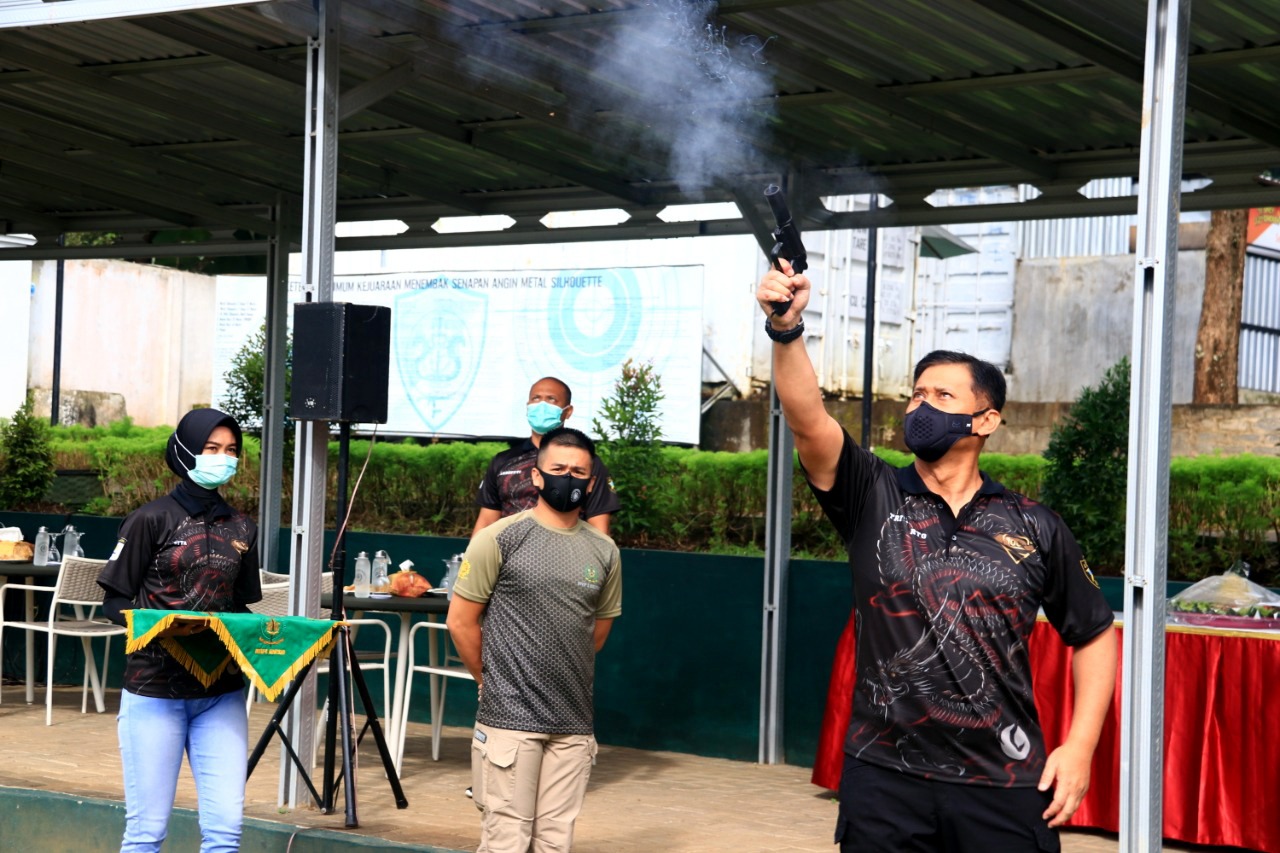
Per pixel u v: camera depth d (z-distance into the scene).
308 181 5.45
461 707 8.34
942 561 2.96
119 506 11.53
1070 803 2.91
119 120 7.50
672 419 12.52
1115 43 5.39
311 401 5.40
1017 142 6.82
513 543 4.27
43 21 5.40
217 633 4.16
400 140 7.43
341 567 5.50
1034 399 13.61
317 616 5.52
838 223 7.55
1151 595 3.97
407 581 6.75
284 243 8.93
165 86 6.93
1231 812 5.52
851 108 6.40
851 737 3.04
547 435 4.36
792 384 2.94
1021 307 13.63
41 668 9.52
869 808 2.97
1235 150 6.59
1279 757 5.45
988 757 2.92
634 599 7.93
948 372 3.05
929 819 2.94
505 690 4.22
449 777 6.65
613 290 12.88
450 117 6.99
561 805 4.28
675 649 7.80
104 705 8.51
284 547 9.09
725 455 10.03
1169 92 4.02
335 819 5.48
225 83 6.84
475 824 5.54
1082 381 13.37
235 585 4.43
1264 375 13.19
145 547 4.23
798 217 7.35
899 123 6.61
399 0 5.53
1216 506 8.16
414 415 13.74
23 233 9.95
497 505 6.02
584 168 7.67
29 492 11.49
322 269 5.44
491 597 4.30
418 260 13.77
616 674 7.95
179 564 4.25
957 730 2.92
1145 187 4.05
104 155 8.12
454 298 13.60
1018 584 2.95
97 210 9.52
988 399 3.04
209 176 8.41
